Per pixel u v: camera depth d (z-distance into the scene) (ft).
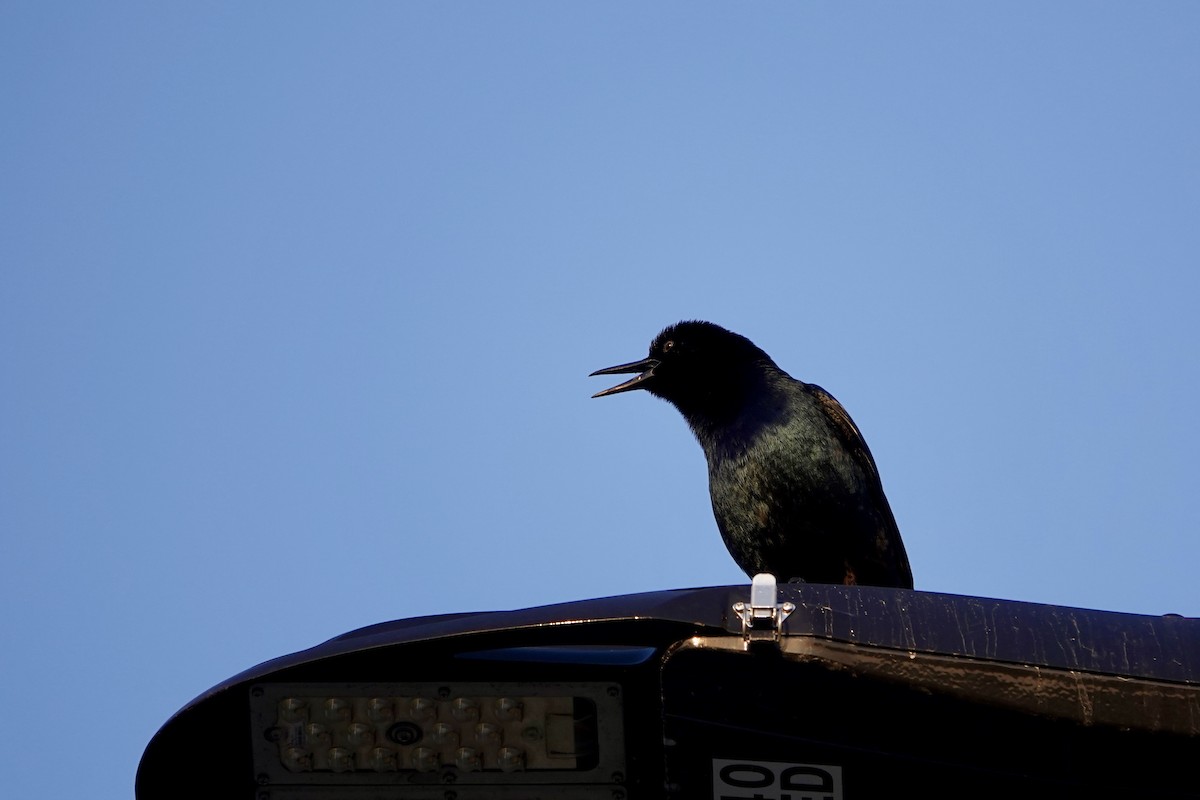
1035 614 25.80
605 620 25.35
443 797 26.16
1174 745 24.34
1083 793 24.50
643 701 25.89
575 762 26.04
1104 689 24.66
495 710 26.07
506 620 25.71
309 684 26.07
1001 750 24.72
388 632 26.66
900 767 24.95
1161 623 25.70
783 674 25.12
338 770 26.20
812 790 25.20
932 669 24.90
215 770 26.45
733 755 25.32
